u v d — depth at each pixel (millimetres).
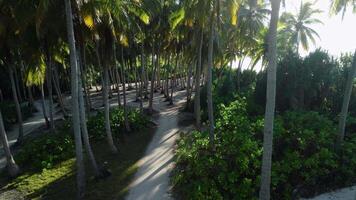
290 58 24047
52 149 20953
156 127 26875
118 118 25734
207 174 14547
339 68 23906
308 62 23078
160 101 40625
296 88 23109
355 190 15219
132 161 18891
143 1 23203
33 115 38250
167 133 24734
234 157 15398
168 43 34438
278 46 41750
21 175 18344
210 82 17703
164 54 45031
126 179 16359
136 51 39469
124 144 22516
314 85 23047
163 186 15281
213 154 16047
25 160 20250
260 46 37469
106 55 19203
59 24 15938
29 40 20469
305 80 22703
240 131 17812
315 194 14797
